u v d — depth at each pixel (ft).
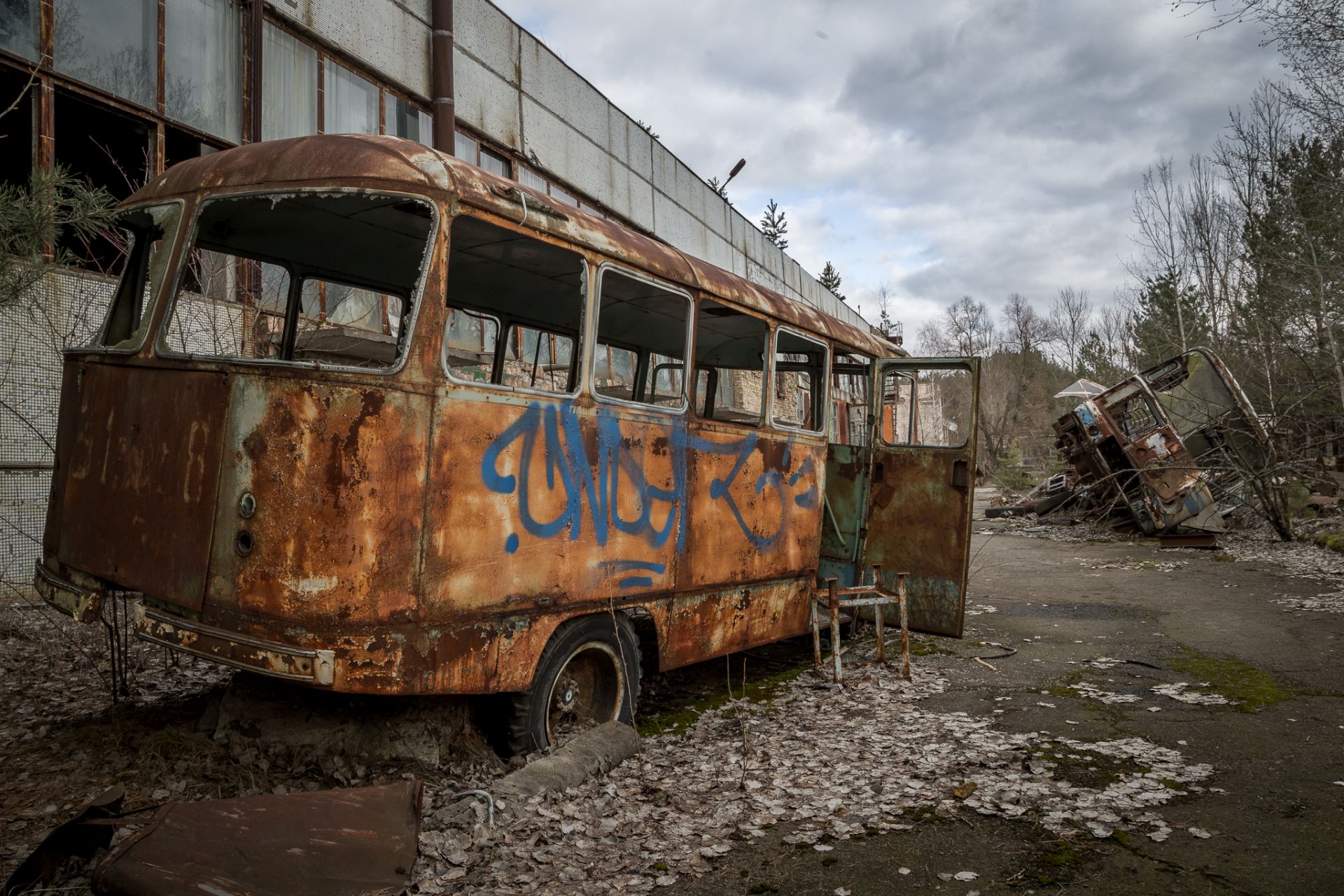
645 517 16.40
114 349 13.84
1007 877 11.01
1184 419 53.01
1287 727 17.20
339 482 11.35
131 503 12.95
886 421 25.91
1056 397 75.20
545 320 20.94
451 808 12.00
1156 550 50.01
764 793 13.94
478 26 40.06
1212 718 17.95
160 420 12.72
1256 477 47.88
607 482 15.42
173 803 9.92
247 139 28.68
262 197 13.09
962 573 22.52
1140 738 16.69
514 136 42.50
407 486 11.82
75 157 29.96
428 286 12.26
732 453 19.16
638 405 16.28
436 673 12.16
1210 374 53.88
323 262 17.56
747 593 19.88
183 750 13.30
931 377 56.49
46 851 9.44
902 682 21.31
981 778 14.57
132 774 12.89
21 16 22.45
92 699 16.30
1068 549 51.78
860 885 10.84
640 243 16.84
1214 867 11.21
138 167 29.73
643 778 14.47
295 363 11.57
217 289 19.22
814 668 22.52
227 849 8.82
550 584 14.10
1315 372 55.31
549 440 14.14
